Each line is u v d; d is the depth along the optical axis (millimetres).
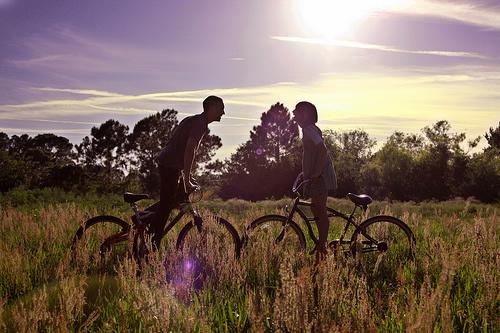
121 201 16953
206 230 6582
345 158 76938
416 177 63438
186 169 6746
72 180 51156
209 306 4746
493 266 5473
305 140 6895
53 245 7539
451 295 5113
